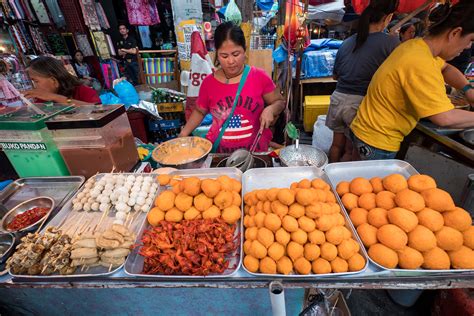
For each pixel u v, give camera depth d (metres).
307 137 4.59
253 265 0.92
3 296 1.48
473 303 1.39
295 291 1.33
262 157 1.78
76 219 1.23
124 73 4.99
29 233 1.09
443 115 1.40
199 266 0.96
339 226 0.97
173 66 4.76
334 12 4.45
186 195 1.17
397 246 0.89
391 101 1.74
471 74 3.19
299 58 3.50
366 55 2.52
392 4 2.29
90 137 1.42
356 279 0.89
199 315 1.51
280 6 3.08
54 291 1.42
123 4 5.25
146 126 4.07
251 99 1.98
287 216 0.97
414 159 2.04
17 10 3.24
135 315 1.53
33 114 1.46
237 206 1.17
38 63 2.32
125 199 1.27
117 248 0.98
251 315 1.49
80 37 4.54
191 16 4.04
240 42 1.74
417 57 1.45
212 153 2.05
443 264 0.88
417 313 1.82
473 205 1.47
